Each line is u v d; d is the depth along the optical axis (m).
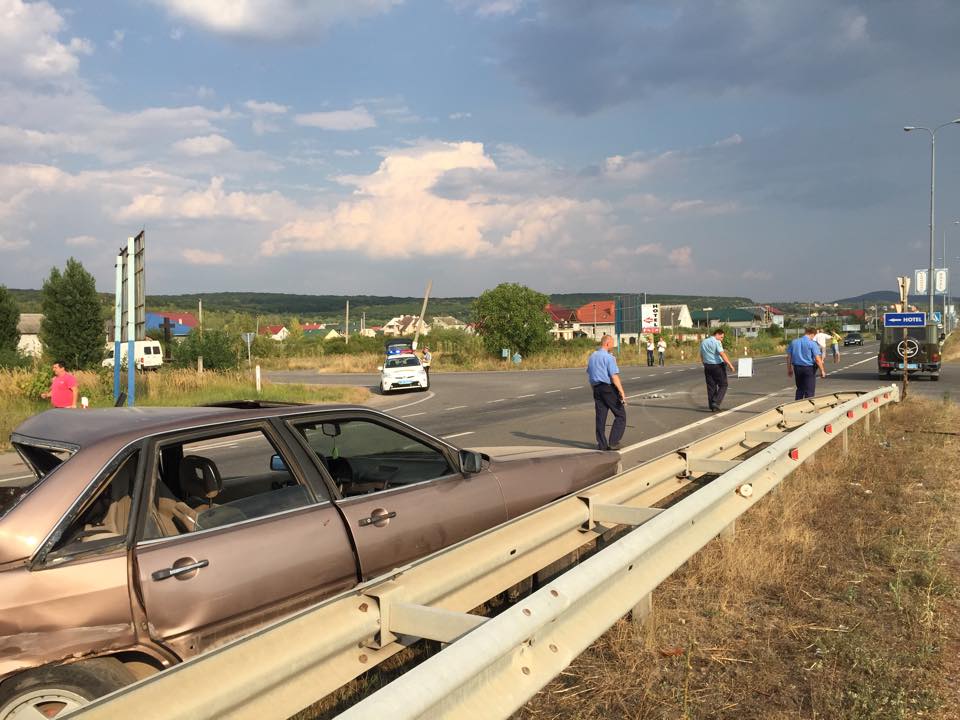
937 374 26.86
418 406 23.09
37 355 40.09
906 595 4.65
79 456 3.12
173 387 24.78
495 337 53.34
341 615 2.92
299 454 3.82
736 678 3.65
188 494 3.85
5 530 2.87
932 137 38.50
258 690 2.52
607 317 113.44
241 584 3.29
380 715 2.09
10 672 2.69
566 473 5.32
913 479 8.07
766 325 150.12
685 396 21.86
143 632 3.00
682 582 4.89
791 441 7.03
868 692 3.38
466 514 4.46
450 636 2.87
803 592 4.72
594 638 3.26
